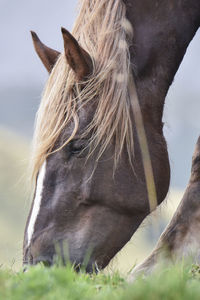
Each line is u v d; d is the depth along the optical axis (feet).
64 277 23.73
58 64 32.17
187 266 27.96
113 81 31.40
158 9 33.32
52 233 31.35
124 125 31.45
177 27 33.60
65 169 31.53
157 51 33.14
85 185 31.45
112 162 31.60
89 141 31.32
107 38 31.94
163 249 31.50
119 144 31.50
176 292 21.29
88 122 31.27
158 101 33.04
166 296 21.15
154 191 31.73
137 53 32.81
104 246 31.76
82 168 31.50
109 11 32.35
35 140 31.55
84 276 27.04
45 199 31.63
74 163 31.50
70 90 31.50
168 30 33.40
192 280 25.11
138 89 32.60
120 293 22.38
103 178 31.55
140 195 32.01
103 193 31.58
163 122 33.71
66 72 31.68
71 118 31.37
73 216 31.58
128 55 32.07
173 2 33.58
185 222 31.81
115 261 33.19
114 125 31.27
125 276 30.01
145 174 31.96
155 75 33.09
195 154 32.73
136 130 31.99
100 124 31.19
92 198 31.55
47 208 31.55
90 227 31.55
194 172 32.55
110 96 31.30
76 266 30.81
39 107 31.96
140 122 31.86
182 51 34.22
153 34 33.14
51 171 31.60
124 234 32.30
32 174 31.99
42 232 31.40
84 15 33.22
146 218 34.06
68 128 31.27
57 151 31.45
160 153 32.81
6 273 26.63
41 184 31.73
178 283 21.88
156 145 32.73
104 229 31.73
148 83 32.89
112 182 31.63
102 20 32.37
